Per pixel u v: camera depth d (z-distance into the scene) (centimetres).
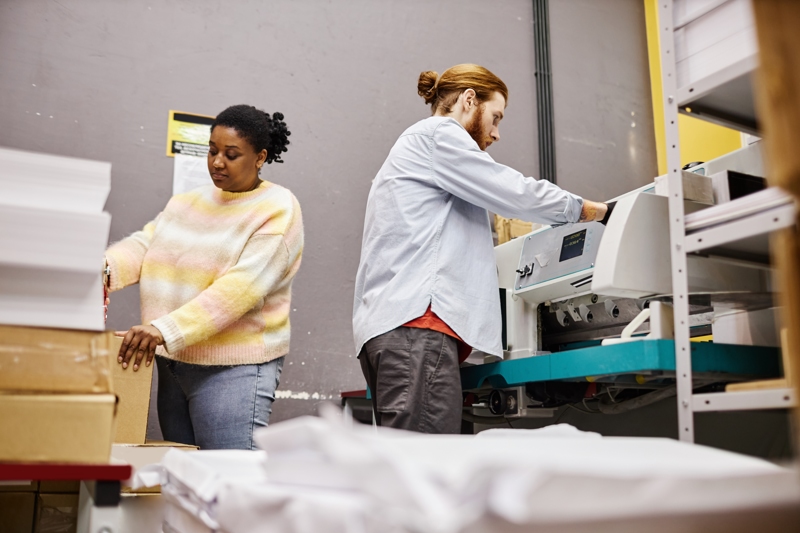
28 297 90
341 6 332
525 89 360
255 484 73
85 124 281
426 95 210
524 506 50
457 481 51
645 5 394
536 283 200
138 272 213
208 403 194
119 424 173
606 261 155
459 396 176
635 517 56
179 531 94
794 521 63
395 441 62
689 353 136
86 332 92
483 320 184
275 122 220
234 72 308
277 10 321
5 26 276
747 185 147
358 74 329
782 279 66
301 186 310
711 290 155
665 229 159
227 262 199
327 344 304
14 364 88
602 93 375
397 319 175
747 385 125
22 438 87
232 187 208
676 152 142
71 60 284
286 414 292
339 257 312
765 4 65
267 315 203
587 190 361
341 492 62
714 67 136
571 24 377
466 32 354
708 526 60
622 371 146
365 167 323
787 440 170
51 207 91
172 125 294
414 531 51
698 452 72
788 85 62
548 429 100
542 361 173
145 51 295
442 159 184
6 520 131
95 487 90
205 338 187
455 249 184
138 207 283
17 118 272
